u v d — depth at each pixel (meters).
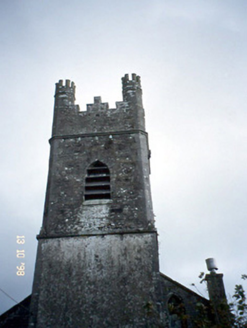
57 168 22.03
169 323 16.81
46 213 20.28
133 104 24.94
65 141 23.20
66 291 17.64
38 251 18.92
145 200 20.47
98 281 17.84
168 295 19.28
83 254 18.66
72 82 26.67
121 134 23.34
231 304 16.22
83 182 21.34
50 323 16.83
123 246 18.81
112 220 19.72
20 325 18.44
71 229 19.52
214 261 19.38
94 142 23.05
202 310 16.34
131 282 17.73
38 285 17.91
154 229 19.30
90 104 25.03
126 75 26.73
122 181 21.23
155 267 18.11
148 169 22.31
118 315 16.89
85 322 16.80
